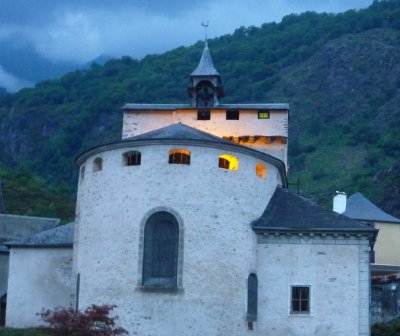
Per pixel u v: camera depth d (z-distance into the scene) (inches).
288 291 1610.5
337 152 5689.0
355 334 1584.6
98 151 1631.4
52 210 4397.1
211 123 2349.9
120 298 1521.9
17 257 1927.9
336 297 1603.1
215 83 2394.2
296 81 6968.5
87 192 1646.2
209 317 1510.8
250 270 1592.0
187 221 1542.8
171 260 1537.9
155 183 1561.3
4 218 2805.1
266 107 2342.5
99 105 6894.7
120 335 1501.0
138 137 1606.8
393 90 6437.0
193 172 1569.9
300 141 6043.3
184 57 7682.1
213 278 1531.7
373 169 5167.3
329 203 4557.1
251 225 1616.6
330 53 7111.2
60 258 1902.1
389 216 2989.7
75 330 1419.8
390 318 2132.1
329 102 6565.0
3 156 7244.1
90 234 1603.1
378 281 2225.6
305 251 1626.5
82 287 1585.9
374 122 6023.6
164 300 1508.4
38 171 6343.5
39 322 1870.1
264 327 1595.7
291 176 5433.1
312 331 1590.8
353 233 1621.6
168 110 2375.7
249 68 7396.7
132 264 1529.3
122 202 1569.9
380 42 7091.5
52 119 7303.2
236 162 1625.2
